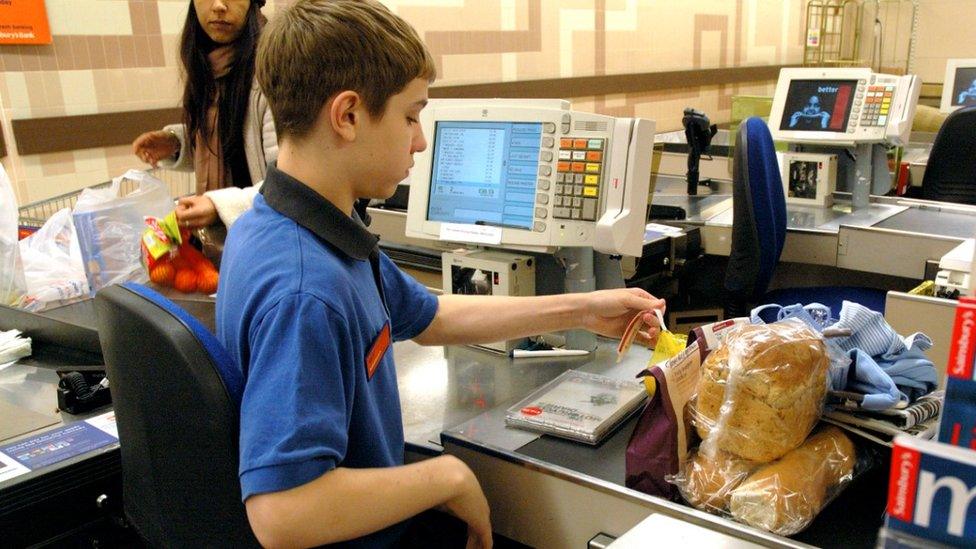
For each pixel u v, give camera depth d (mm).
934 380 1053
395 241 2229
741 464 974
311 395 861
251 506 848
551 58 4504
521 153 1486
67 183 2791
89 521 1251
